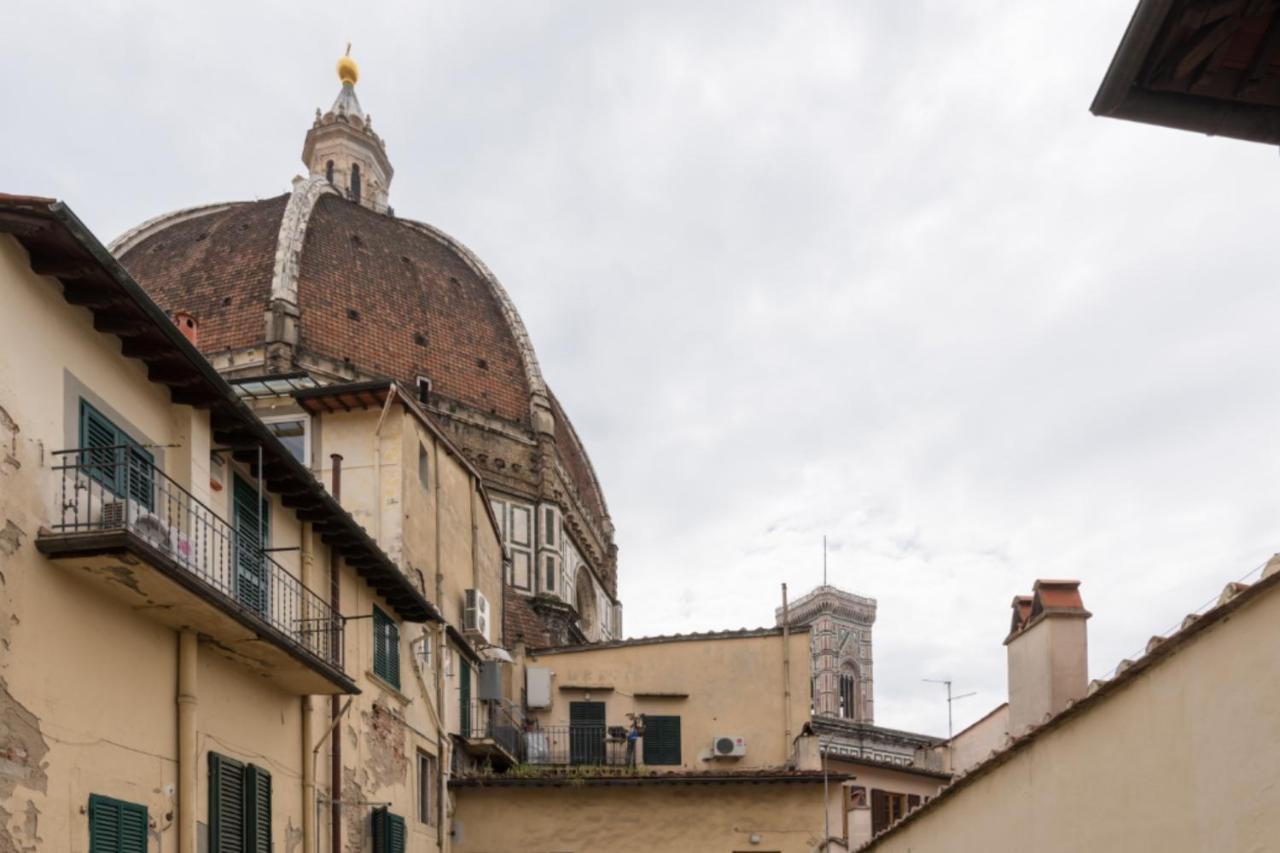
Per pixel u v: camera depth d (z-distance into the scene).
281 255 70.56
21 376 12.05
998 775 15.11
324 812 19.47
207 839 15.18
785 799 28.83
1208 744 10.61
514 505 71.50
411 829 24.22
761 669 35.09
